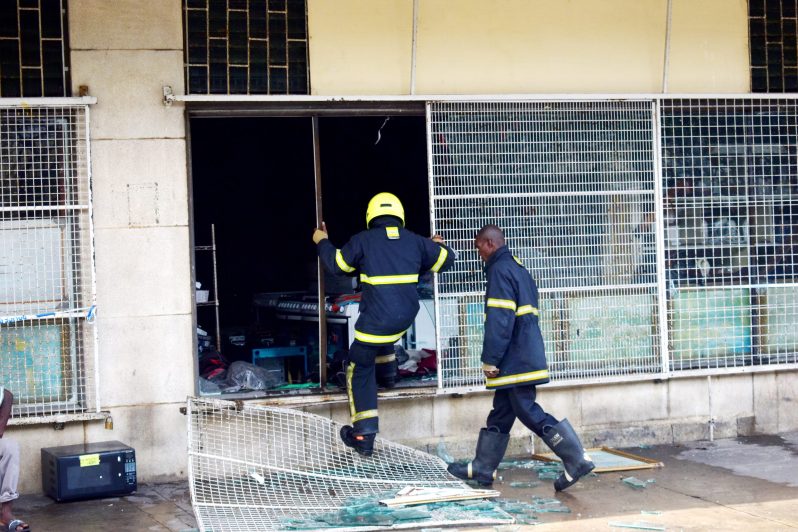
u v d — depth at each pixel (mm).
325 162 10953
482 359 6691
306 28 7520
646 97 8070
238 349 9227
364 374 7090
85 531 6051
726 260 8359
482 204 7836
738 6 8359
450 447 7793
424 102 7766
